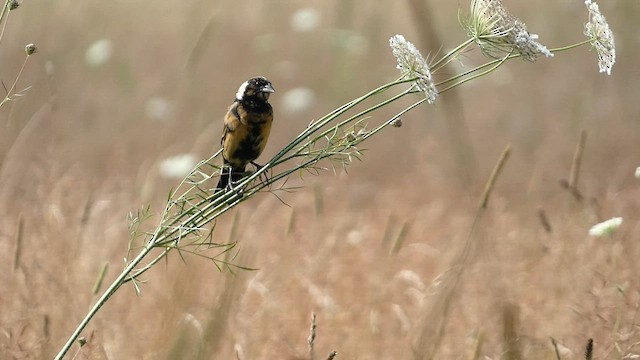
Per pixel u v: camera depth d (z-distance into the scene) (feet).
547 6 69.51
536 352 23.68
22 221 26.86
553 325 25.71
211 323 21.16
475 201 23.67
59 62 58.13
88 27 64.85
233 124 26.96
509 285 27.96
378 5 65.92
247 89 27.04
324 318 30.91
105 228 37.11
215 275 32.24
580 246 30.83
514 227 36.58
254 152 27.58
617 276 27.91
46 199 37.88
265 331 29.81
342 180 51.13
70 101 55.77
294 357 25.90
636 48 59.31
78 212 37.60
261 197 48.29
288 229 28.84
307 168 20.40
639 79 58.90
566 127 56.29
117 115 55.11
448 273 24.76
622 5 60.49
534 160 51.98
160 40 66.85
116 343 27.55
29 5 62.75
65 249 31.48
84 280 31.58
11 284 28.96
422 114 60.34
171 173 39.78
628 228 34.09
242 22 70.79
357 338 28.99
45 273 29.43
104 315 29.71
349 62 62.69
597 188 45.01
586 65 63.72
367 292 33.04
